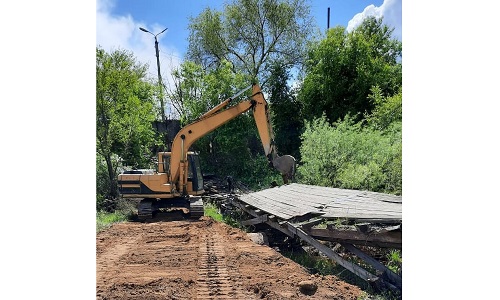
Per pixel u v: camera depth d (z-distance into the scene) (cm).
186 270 532
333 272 575
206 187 1436
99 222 917
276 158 972
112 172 1322
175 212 1122
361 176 951
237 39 2114
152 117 1524
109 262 575
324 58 1680
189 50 2116
